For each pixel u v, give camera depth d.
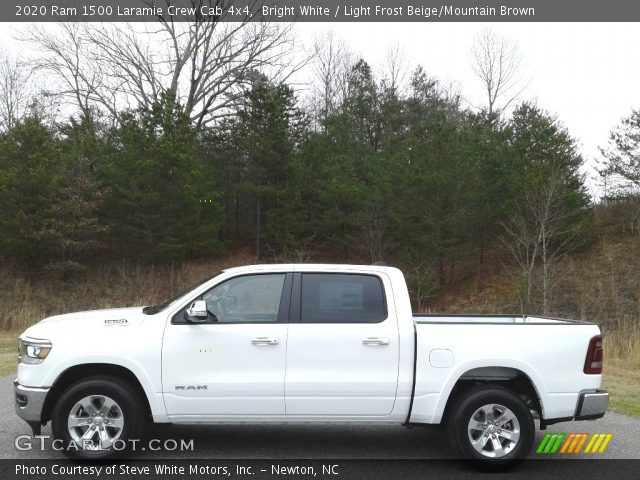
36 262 30.30
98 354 5.66
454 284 28.66
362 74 38.53
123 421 5.67
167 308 5.89
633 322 21.47
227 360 5.70
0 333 21.11
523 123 31.52
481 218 26.98
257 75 39.00
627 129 26.48
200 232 30.48
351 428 7.34
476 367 5.75
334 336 5.74
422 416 5.72
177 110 31.78
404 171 27.31
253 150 30.06
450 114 42.22
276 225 30.48
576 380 5.79
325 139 32.69
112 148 31.66
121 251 31.78
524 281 24.44
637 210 27.19
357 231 30.58
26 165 28.69
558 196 23.30
